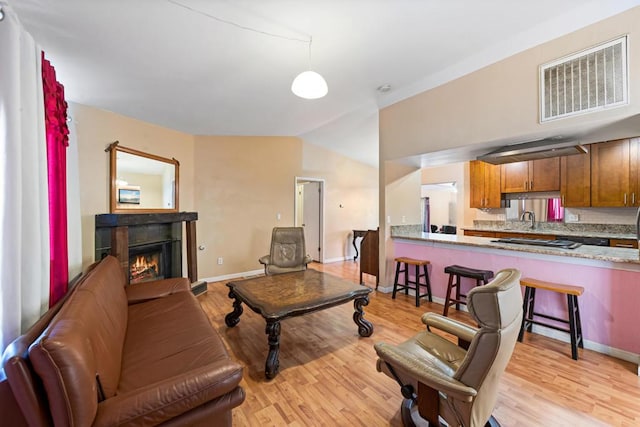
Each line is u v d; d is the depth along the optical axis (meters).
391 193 3.98
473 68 2.85
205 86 2.90
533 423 1.56
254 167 4.91
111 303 1.71
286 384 1.95
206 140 4.59
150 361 1.51
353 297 2.53
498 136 2.69
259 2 1.78
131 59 2.30
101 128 3.18
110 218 2.82
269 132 4.77
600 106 2.13
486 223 5.28
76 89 2.68
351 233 6.58
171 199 4.09
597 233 3.97
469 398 1.11
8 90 1.32
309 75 2.06
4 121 1.31
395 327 2.85
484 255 3.07
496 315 1.09
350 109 3.98
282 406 1.73
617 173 3.70
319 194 6.10
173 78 2.68
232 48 2.26
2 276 1.29
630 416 1.60
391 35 2.28
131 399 1.05
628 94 2.02
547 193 4.54
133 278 3.51
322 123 4.46
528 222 4.76
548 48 2.38
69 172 2.42
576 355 2.19
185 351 1.60
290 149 5.20
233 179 4.77
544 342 2.48
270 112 3.80
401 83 3.30
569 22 2.24
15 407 0.97
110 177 3.24
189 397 1.12
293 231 4.06
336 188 6.24
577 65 2.23
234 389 1.26
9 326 1.30
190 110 3.50
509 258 2.86
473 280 3.21
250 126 4.35
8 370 0.87
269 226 5.03
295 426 1.57
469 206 5.39
